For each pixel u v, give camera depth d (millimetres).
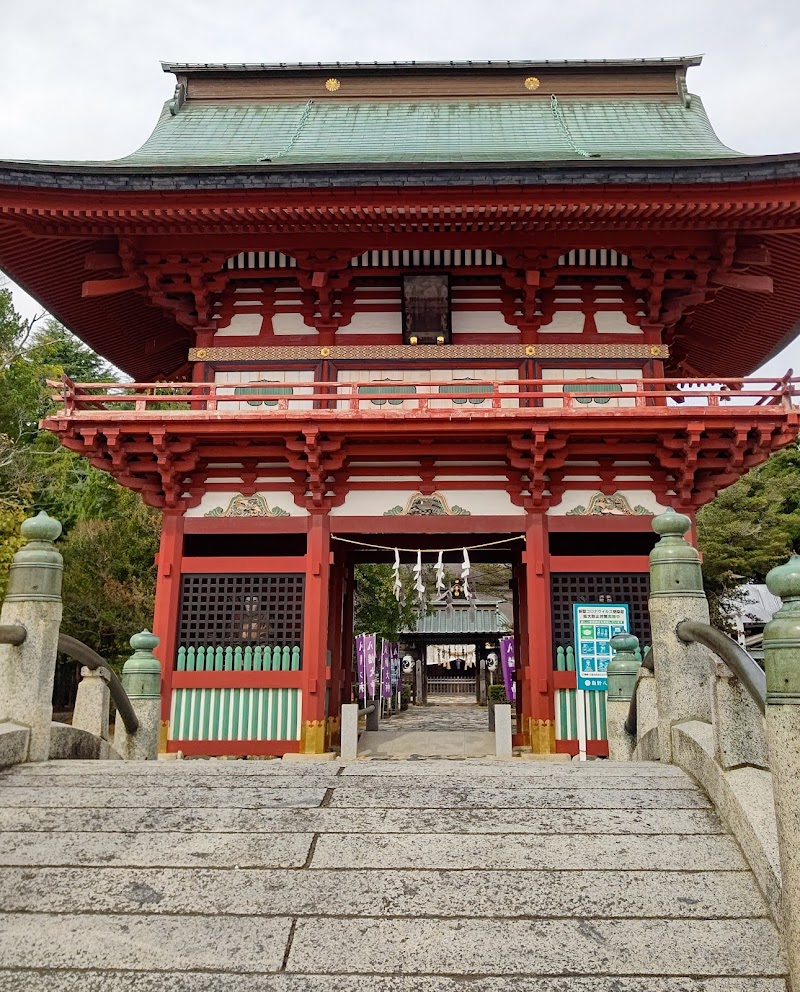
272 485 14992
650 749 6977
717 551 33219
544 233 14430
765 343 20000
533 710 13938
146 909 4188
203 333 15953
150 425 13852
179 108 19828
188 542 19031
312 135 18500
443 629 43469
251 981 3674
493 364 15492
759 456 14109
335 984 3654
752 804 4750
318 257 15180
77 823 5121
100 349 20594
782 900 3709
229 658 14023
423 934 3975
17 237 14719
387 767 6199
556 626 14336
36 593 6836
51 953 3861
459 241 14695
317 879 4430
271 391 15516
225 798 5496
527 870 4531
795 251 15320
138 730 9188
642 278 15523
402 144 17859
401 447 14398
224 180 13133
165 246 14883
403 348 15555
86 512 31266
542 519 14688
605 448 14430
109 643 28828
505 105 19641
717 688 5441
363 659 25219
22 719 6551
